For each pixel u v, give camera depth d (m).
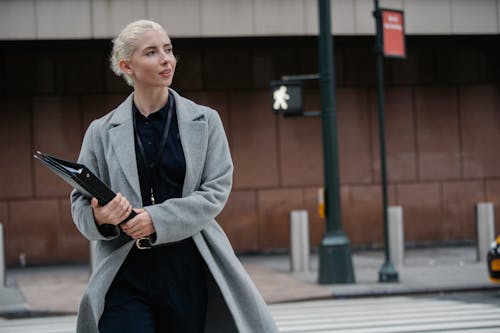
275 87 13.37
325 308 10.95
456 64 19.28
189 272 3.42
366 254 17.84
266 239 18.39
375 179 18.86
